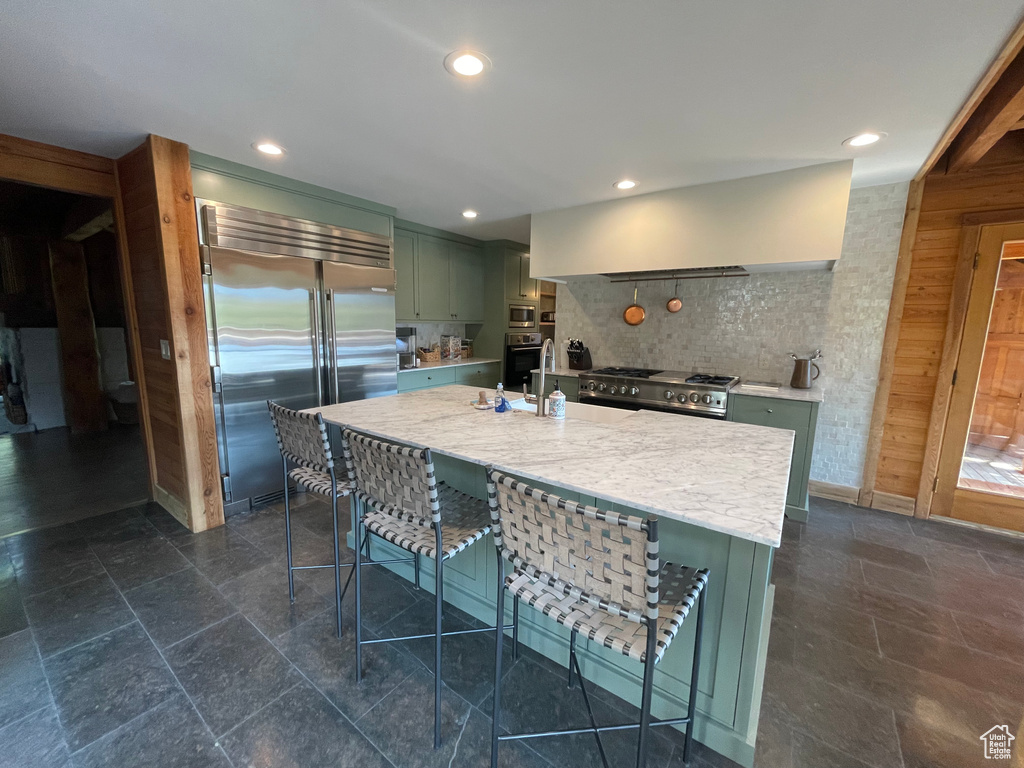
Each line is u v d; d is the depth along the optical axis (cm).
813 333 319
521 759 130
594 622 108
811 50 146
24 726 137
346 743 133
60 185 243
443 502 174
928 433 288
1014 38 136
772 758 130
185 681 155
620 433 179
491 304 525
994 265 261
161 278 241
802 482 281
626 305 397
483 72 163
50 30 138
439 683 133
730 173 265
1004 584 218
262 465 294
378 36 142
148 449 297
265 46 148
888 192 286
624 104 185
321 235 309
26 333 479
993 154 255
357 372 345
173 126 212
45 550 240
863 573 226
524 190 306
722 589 129
